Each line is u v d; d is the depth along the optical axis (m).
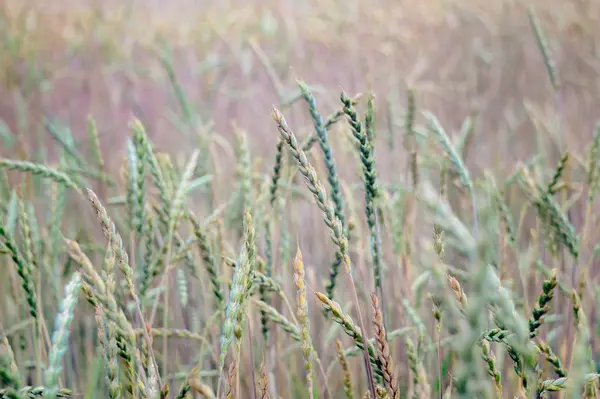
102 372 1.44
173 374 1.35
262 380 0.98
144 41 5.14
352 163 2.03
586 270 1.44
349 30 4.82
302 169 0.85
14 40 3.89
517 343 0.75
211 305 1.68
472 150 2.87
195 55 4.61
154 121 4.04
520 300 1.48
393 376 0.89
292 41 4.45
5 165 1.21
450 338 1.38
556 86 2.10
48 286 1.83
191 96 4.04
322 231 2.04
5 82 3.76
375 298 0.87
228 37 5.02
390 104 2.22
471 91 4.06
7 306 1.83
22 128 3.06
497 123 3.88
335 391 1.61
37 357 1.08
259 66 4.14
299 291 0.88
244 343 1.37
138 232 1.29
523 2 5.50
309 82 3.79
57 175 1.23
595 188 1.57
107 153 2.95
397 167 2.12
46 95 4.22
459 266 1.70
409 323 1.51
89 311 1.88
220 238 1.37
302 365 1.74
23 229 1.13
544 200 1.49
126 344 0.85
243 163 1.48
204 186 1.96
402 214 1.73
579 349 0.68
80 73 4.59
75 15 5.93
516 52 4.66
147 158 1.29
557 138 2.24
